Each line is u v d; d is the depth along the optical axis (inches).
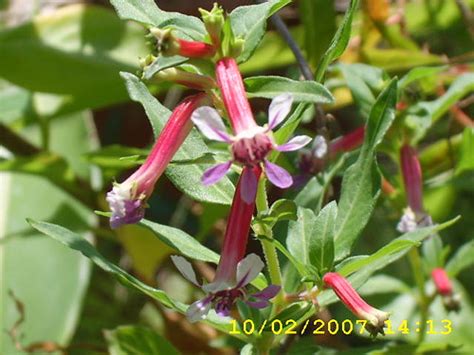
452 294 7.0
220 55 4.6
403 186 6.7
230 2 8.6
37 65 8.5
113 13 8.7
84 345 7.9
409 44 8.5
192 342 8.6
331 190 6.7
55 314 8.7
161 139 4.7
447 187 8.2
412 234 5.3
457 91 7.0
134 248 8.6
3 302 8.6
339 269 5.2
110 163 8.0
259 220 4.7
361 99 6.7
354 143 6.7
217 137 4.3
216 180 4.3
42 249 8.9
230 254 4.6
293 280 5.7
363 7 8.3
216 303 4.6
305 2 7.7
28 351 7.8
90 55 8.6
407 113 6.7
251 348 5.6
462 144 7.2
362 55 8.3
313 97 4.6
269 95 4.7
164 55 4.5
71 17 8.7
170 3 8.8
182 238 5.3
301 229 5.5
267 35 8.4
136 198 4.6
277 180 4.3
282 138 4.9
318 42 7.8
